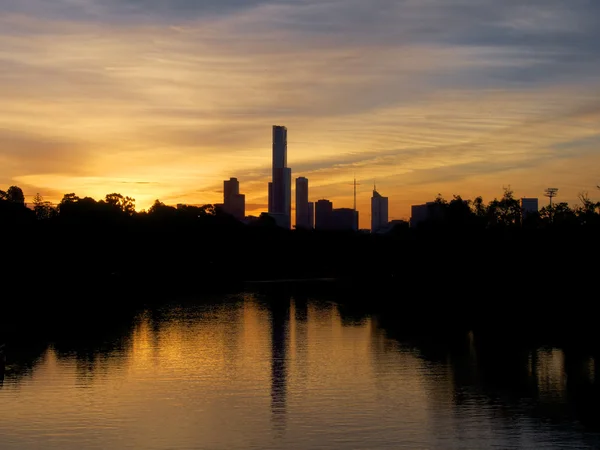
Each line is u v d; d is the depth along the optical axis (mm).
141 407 52375
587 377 62719
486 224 153750
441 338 88250
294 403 53594
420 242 182500
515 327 98500
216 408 52219
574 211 129750
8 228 172000
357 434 45656
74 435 45625
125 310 127375
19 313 120562
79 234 194875
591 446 43281
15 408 52125
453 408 51875
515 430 46406
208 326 102812
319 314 120312
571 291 115375
